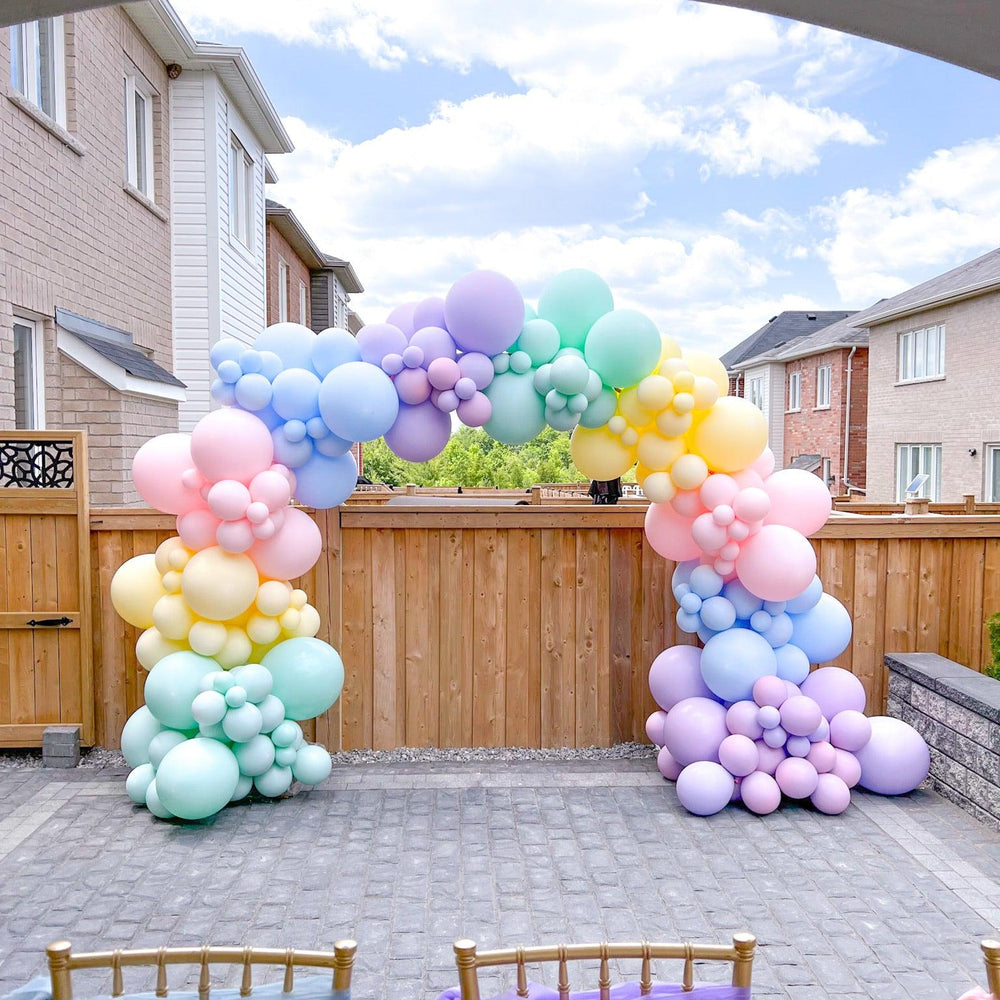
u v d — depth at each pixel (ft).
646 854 15.07
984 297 63.16
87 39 29.04
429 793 17.90
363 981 11.32
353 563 20.34
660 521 17.62
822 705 17.60
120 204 31.99
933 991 11.12
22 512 19.62
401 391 16.22
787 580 16.43
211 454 15.67
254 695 16.25
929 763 18.03
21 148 24.61
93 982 11.44
